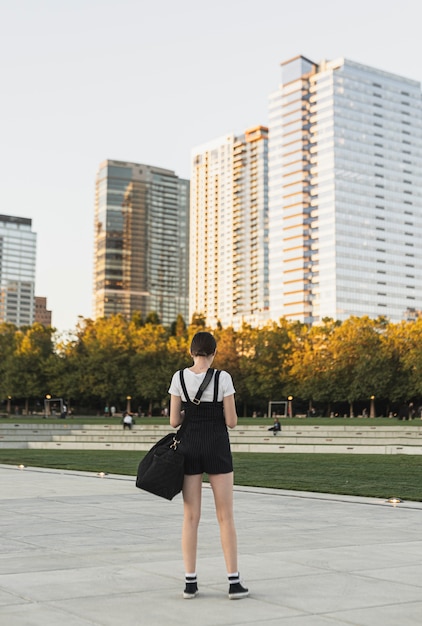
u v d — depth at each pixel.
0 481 16.64
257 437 42.56
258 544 8.15
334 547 7.95
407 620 4.94
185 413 5.82
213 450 5.71
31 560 7.19
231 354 95.69
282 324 97.25
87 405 105.50
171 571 6.64
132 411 104.88
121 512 11.14
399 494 13.89
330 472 19.75
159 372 89.44
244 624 4.85
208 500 12.98
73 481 16.62
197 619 4.98
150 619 4.97
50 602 5.45
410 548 7.88
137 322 138.00
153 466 5.66
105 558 7.30
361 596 5.64
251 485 15.85
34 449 34.94
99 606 5.33
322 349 89.31
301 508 11.66
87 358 90.56
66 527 9.56
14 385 91.00
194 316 146.88
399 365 84.38
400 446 30.47
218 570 6.66
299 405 105.88
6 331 103.50
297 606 5.34
